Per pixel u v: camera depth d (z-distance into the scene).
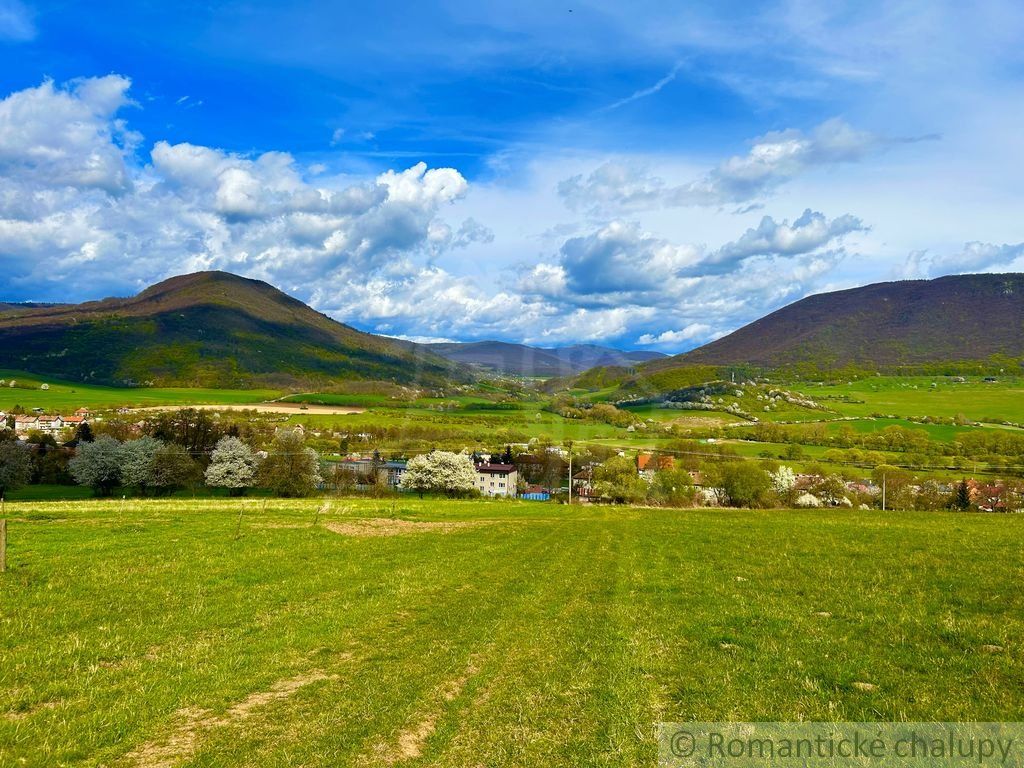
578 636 10.50
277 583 15.19
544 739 6.72
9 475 58.22
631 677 8.43
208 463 64.81
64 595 13.16
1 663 8.93
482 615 12.18
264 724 7.26
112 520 28.59
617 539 23.83
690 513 35.41
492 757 6.38
